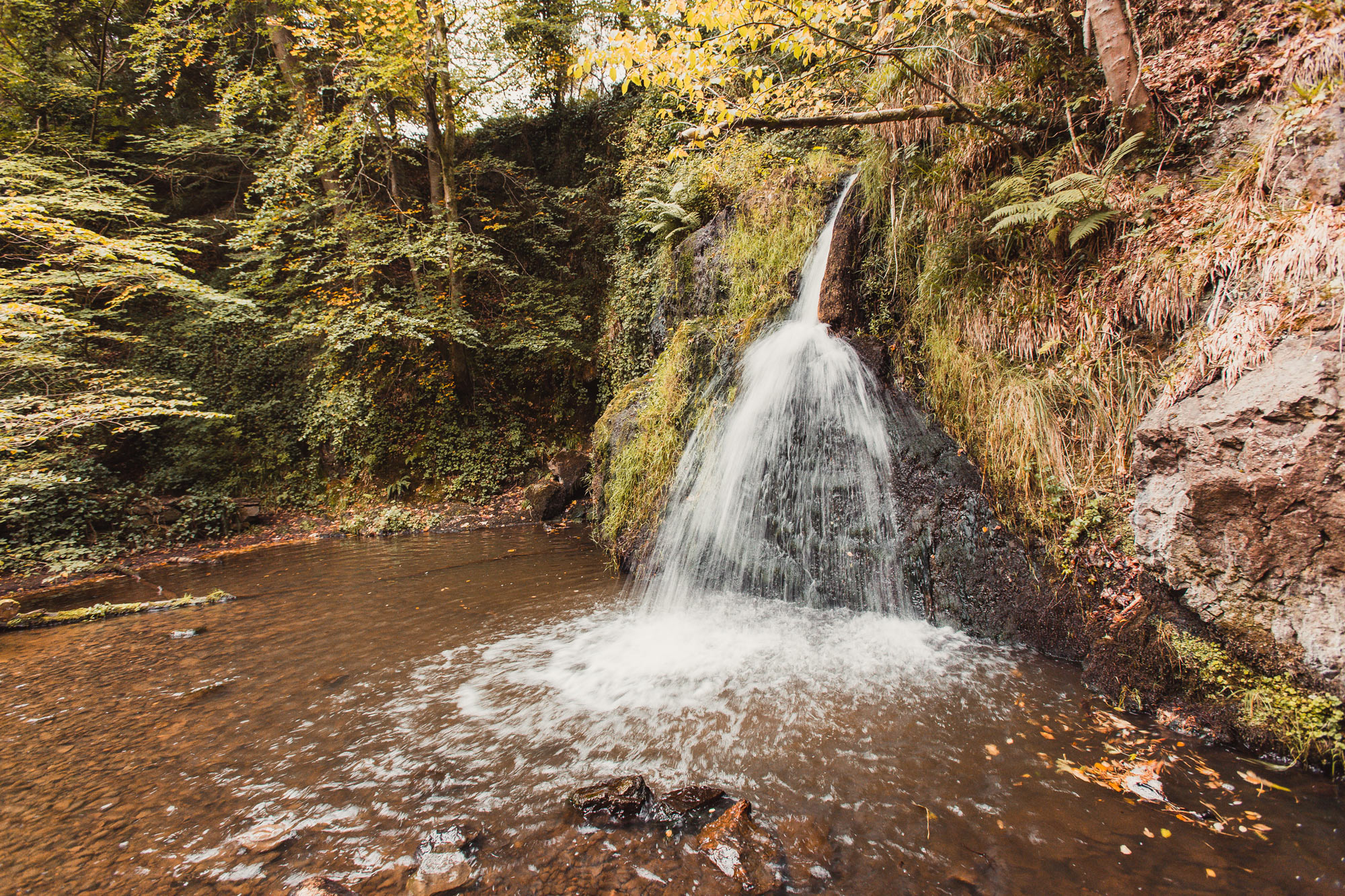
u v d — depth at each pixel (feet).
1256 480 7.69
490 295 39.34
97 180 31.22
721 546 17.06
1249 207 9.56
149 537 27.12
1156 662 9.29
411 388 36.94
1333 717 7.25
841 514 14.97
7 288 22.44
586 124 40.78
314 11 31.76
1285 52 10.48
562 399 38.58
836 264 17.12
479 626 14.78
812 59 21.09
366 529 30.19
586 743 9.11
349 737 9.48
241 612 16.81
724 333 20.25
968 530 12.76
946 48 14.20
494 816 7.33
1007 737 8.73
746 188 24.50
